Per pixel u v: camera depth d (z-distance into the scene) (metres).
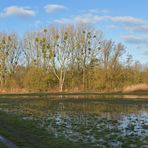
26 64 110.94
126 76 97.81
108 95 72.44
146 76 96.81
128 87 85.94
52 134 22.69
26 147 17.84
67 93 84.81
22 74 109.56
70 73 105.12
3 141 19.52
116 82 96.25
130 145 19.16
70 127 26.05
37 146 18.41
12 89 97.12
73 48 106.69
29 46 110.38
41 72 99.44
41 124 27.73
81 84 103.25
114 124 27.86
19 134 22.42
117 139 21.00
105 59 100.50
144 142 20.03
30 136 21.69
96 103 51.75
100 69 98.50
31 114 36.19
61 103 52.41
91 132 23.69
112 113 37.03
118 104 49.59
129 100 57.06
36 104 50.88
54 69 103.75
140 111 39.19
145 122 29.16
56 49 105.50
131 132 23.75
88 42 107.69
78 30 107.75
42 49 106.19
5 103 53.28
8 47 110.94
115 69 98.12
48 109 42.38
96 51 107.31
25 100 59.91
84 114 36.06
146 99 59.09
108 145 19.19
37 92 92.75
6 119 31.14
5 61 110.06
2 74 108.50
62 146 18.64
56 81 103.19
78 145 19.03
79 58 107.06
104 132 23.72
